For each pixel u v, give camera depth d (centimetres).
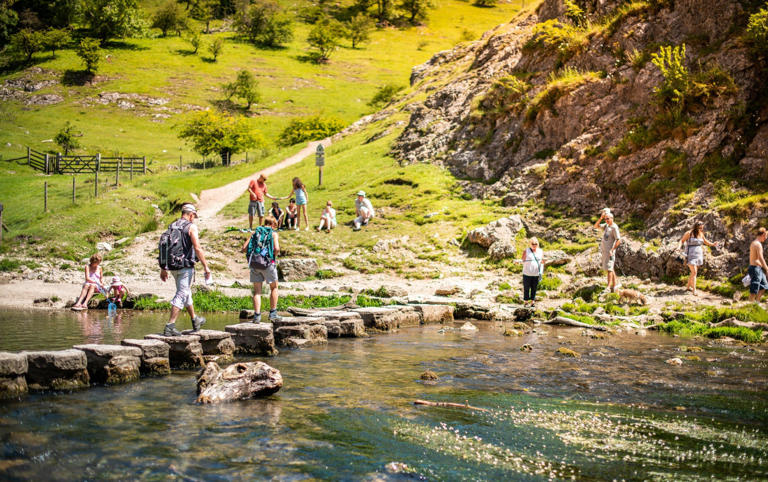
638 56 2298
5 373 597
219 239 2478
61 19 10712
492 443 485
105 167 4641
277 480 397
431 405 602
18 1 11006
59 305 1533
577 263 1844
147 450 450
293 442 479
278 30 11388
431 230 2384
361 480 400
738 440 496
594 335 1141
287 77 9512
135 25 10600
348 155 3706
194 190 3666
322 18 13138
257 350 899
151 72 9006
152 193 3381
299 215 2628
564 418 560
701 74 1984
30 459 424
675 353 948
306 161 4041
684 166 1894
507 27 4097
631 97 2267
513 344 1031
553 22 2934
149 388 658
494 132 2911
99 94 7919
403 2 14575
